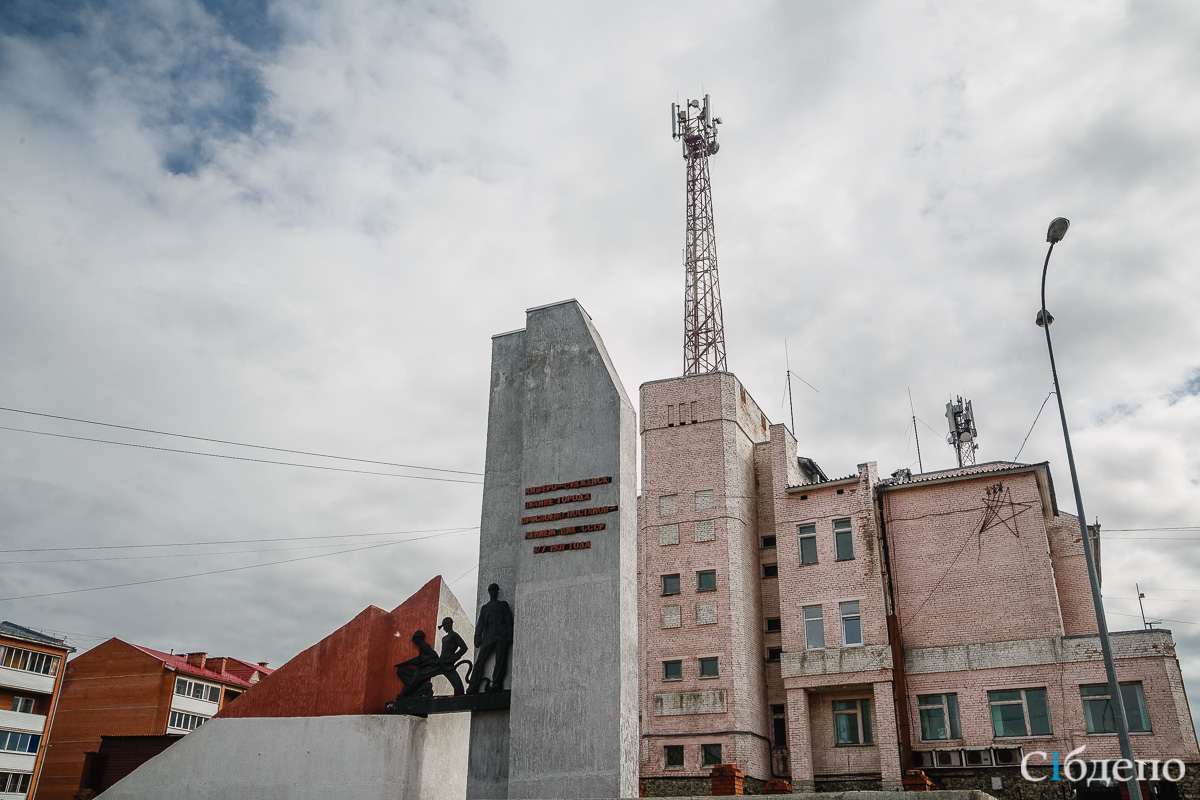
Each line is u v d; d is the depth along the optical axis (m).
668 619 39.06
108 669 55.47
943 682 34.91
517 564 16.23
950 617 35.81
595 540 15.54
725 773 19.45
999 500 36.66
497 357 18.59
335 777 15.20
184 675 55.62
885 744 34.25
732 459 40.97
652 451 42.38
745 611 38.75
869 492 38.31
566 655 14.90
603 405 16.55
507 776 14.92
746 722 36.22
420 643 16.38
